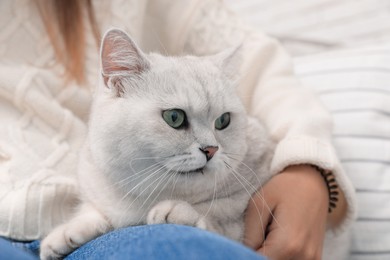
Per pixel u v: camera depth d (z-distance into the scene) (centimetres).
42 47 102
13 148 90
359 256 115
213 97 82
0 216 84
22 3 101
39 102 95
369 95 129
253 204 86
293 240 81
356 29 167
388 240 113
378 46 146
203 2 121
